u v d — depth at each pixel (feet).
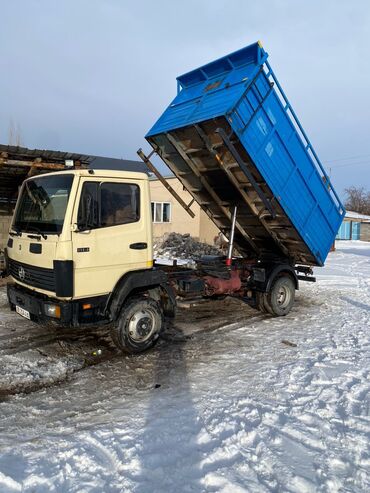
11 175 34.01
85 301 16.08
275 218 23.97
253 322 24.12
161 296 19.45
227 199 24.94
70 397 13.58
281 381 14.99
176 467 9.77
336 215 26.53
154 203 73.87
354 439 11.17
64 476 9.34
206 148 21.99
